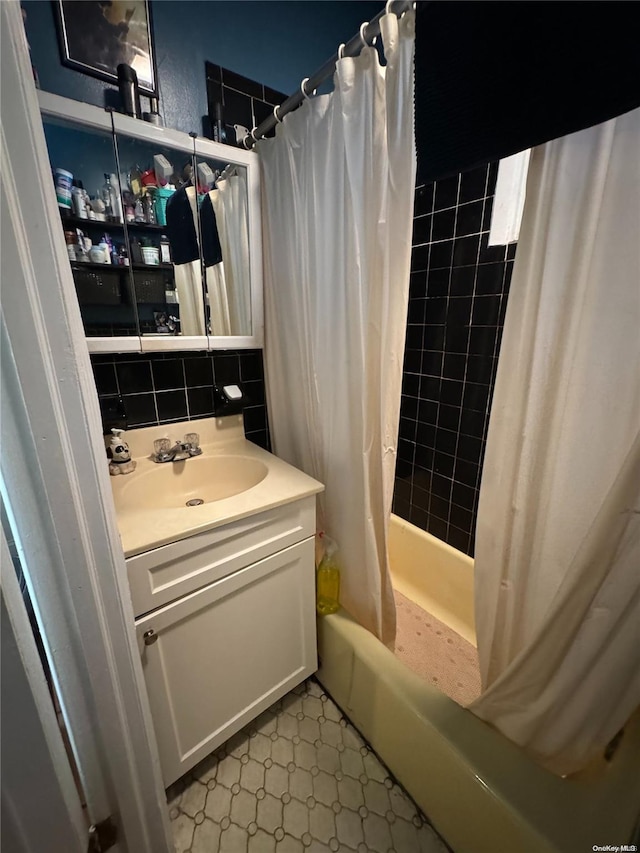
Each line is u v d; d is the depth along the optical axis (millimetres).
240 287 1285
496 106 595
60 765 561
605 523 593
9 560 455
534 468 742
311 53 1353
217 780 1046
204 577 893
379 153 777
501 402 778
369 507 1053
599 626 623
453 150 676
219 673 991
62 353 521
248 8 1182
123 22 984
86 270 1033
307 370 1181
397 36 684
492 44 570
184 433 1317
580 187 599
